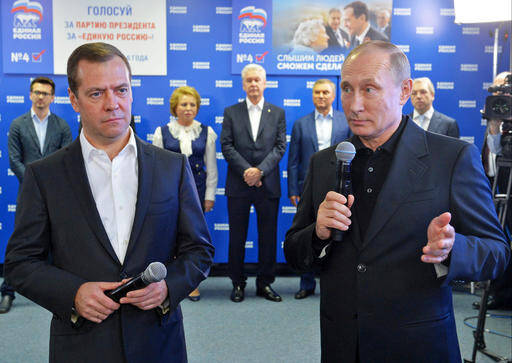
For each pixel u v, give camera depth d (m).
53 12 4.85
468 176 1.32
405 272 1.31
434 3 5.01
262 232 4.30
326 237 1.33
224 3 4.98
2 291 3.97
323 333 1.43
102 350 1.32
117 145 1.43
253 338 3.41
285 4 4.94
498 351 3.19
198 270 1.42
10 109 4.92
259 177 4.13
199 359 3.05
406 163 1.34
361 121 1.29
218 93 5.05
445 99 5.11
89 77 1.30
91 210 1.36
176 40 4.99
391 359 1.31
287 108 5.06
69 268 1.34
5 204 4.96
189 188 1.50
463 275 1.22
